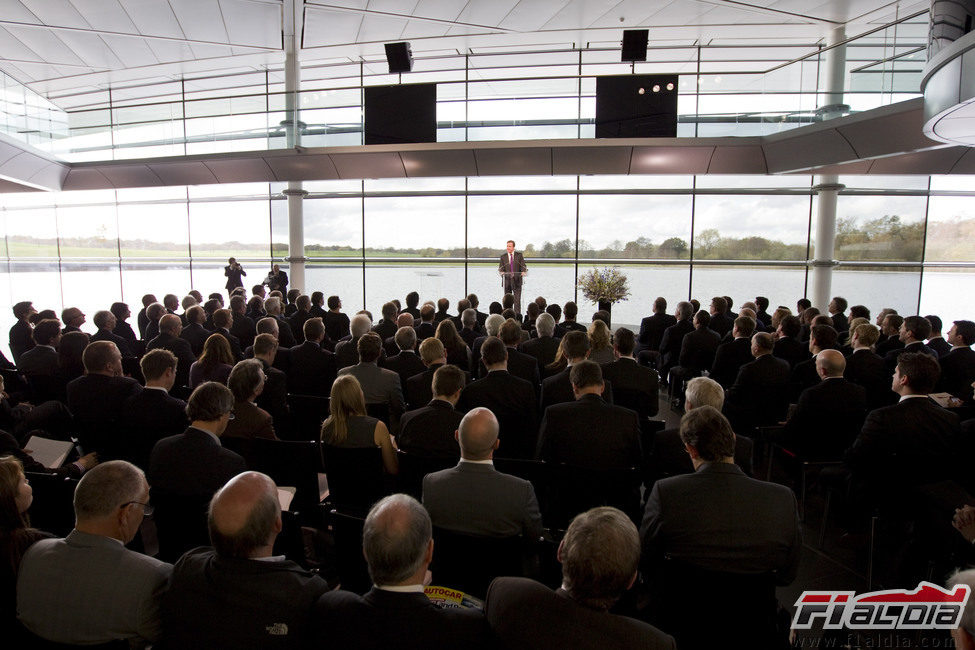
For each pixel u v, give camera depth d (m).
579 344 4.52
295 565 1.83
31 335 7.37
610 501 3.25
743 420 5.28
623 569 1.52
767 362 5.13
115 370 4.38
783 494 2.29
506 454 4.44
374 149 11.23
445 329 5.88
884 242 13.33
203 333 6.88
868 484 3.68
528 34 12.49
